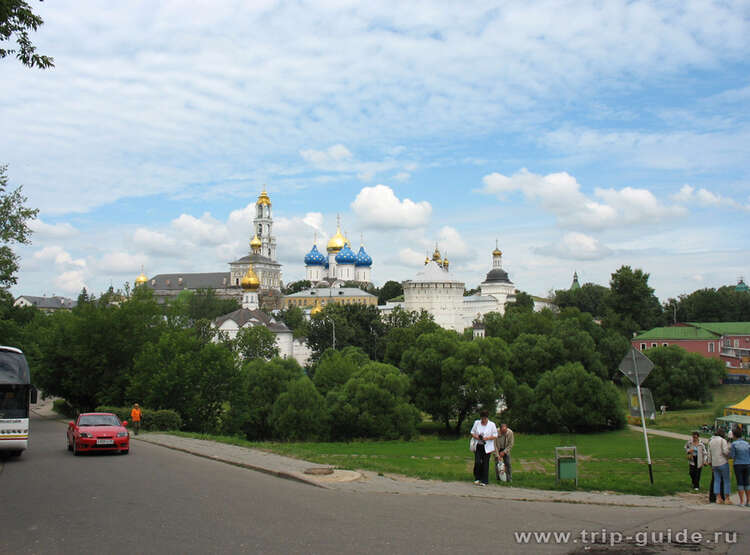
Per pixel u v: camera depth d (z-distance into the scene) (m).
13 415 26.16
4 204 50.97
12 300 56.00
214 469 22.72
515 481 20.83
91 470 22.77
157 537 12.56
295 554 11.27
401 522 13.77
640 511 16.36
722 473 19.92
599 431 71.31
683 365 85.94
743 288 186.38
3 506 15.91
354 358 98.25
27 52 20.30
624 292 137.12
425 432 73.75
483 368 71.56
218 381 57.84
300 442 60.88
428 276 152.75
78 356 63.72
